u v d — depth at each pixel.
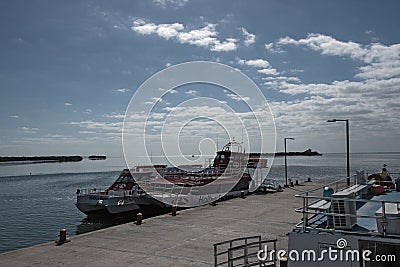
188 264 13.77
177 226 20.97
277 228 20.25
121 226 21.05
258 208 27.67
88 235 18.78
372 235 8.25
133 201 32.31
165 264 13.79
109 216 32.25
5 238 27.28
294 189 42.47
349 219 8.65
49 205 44.25
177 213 25.42
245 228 20.30
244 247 12.61
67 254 15.31
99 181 83.62
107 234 18.98
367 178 15.49
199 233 19.09
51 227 31.30
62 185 73.81
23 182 88.25
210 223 21.80
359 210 10.88
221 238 17.97
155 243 17.05
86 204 32.28
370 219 9.84
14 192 61.03
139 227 20.72
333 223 8.88
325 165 145.00
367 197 12.66
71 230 29.75
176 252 15.46
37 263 14.08
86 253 15.43
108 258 14.67
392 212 8.28
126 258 14.65
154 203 32.97
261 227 20.55
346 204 8.69
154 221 22.52
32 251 15.80
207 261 14.13
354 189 11.45
